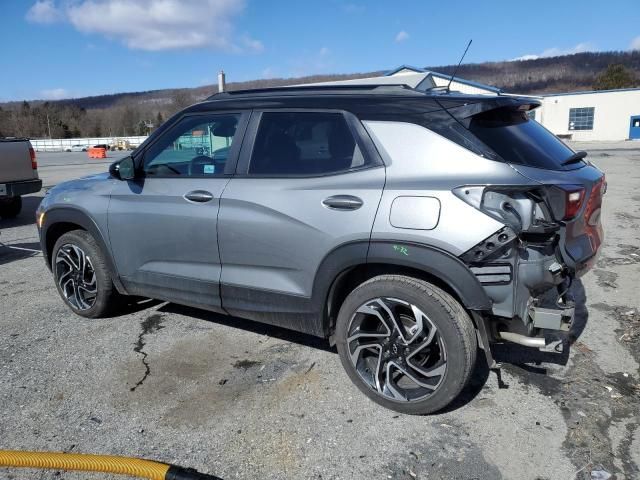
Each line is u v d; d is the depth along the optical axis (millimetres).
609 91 43438
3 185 8805
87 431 2924
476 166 2727
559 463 2604
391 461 2639
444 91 3305
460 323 2754
